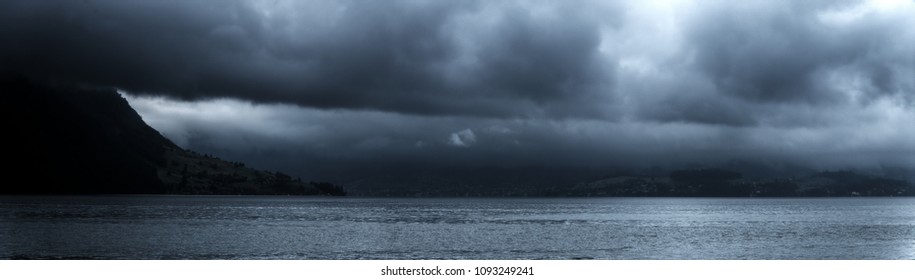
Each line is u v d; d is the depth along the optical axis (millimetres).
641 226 155625
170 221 162500
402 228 144625
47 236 116250
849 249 100375
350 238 116125
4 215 182250
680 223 170625
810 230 142750
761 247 103188
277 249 96812
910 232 137000
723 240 115688
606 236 123938
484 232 133500
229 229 135625
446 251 95750
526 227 150375
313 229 138000
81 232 124938
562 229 143500
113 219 168625
